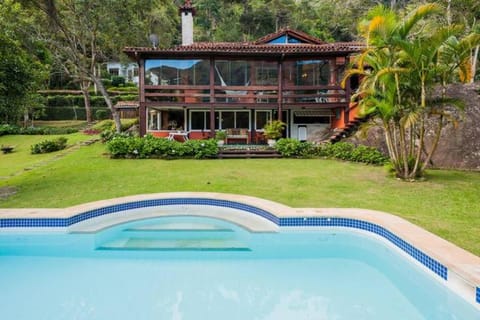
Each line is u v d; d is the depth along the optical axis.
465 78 9.48
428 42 8.70
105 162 13.83
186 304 3.99
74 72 29.14
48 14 17.41
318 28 43.19
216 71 17.72
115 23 18.84
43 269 5.05
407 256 4.94
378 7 9.30
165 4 29.84
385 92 9.70
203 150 14.83
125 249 5.86
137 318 3.67
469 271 3.79
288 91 18.06
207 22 50.81
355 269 5.03
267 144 18.41
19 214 6.53
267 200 7.65
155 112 20.58
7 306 3.96
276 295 4.21
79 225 6.68
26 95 9.52
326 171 11.80
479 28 17.59
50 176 11.27
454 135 12.87
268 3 49.25
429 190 8.80
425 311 3.85
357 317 3.71
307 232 6.36
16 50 9.09
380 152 14.12
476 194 8.31
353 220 6.23
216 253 5.66
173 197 7.98
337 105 17.16
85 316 3.73
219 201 7.82
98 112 32.34
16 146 20.36
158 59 17.20
